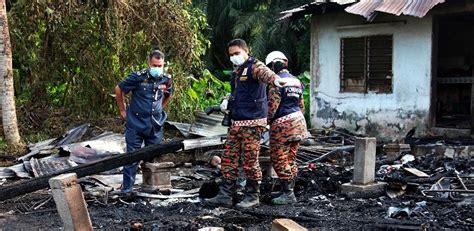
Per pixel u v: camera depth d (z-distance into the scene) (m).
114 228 5.65
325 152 10.38
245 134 6.23
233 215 6.07
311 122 14.27
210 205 6.58
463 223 5.62
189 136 11.59
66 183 4.22
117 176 8.33
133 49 12.87
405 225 5.59
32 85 13.04
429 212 6.13
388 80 12.80
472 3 11.34
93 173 6.09
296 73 23.56
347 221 5.81
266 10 22.92
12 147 10.85
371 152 7.14
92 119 12.91
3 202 7.01
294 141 6.53
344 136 12.67
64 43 12.64
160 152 6.41
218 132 11.65
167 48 12.86
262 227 5.64
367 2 12.18
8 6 12.88
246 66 6.10
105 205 6.71
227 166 6.46
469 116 13.76
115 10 12.23
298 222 5.83
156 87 7.31
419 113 12.26
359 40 13.23
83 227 4.29
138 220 5.97
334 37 13.69
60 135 12.17
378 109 12.91
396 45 12.55
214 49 24.38
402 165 8.87
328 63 13.86
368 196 7.00
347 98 13.48
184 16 12.98
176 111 12.83
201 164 10.21
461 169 8.41
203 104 14.81
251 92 6.14
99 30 12.69
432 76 12.05
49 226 5.85
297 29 22.00
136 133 7.25
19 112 12.74
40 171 8.60
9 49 11.05
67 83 13.27
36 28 12.46
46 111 13.31
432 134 12.03
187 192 7.41
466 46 15.26
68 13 12.23
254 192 6.45
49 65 13.00
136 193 7.11
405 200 6.80
